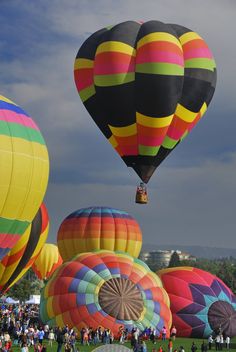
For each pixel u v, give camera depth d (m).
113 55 58.88
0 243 52.56
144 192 60.12
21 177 51.81
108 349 30.03
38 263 131.62
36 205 54.50
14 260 65.31
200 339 74.38
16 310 93.00
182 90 60.03
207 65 61.41
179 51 59.97
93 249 89.00
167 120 59.44
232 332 74.25
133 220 93.56
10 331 66.44
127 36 59.75
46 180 55.47
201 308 74.44
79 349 60.44
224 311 74.56
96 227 89.50
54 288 69.06
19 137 52.38
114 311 67.38
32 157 53.00
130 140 60.19
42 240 69.12
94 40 61.72
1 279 66.31
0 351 53.72
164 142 60.59
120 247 89.88
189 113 60.78
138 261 74.12
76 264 70.69
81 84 61.47
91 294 67.94
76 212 92.94
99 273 69.69
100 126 61.34
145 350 58.56
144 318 68.81
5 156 50.78
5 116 52.56
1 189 50.72
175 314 74.38
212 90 62.53
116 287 68.81
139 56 58.84
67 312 67.31
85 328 65.00
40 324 70.25
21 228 53.72
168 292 75.69
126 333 66.75
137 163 60.94
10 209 51.78
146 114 58.78
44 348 53.53
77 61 61.97
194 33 62.84
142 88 58.41
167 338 70.88
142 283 70.62
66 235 91.19
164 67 58.41
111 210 92.69
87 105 61.41
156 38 59.25
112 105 59.28
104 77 59.19
